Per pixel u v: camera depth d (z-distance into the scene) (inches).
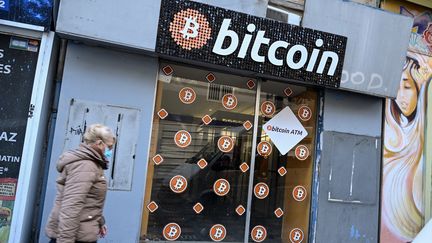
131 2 166.4
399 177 225.5
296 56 191.3
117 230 171.5
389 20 205.5
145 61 181.3
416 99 234.5
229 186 199.8
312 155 215.3
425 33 241.3
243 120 204.1
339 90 215.3
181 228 190.2
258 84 206.7
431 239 128.6
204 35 176.4
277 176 208.7
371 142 219.3
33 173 161.6
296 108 214.8
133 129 177.0
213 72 199.6
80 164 113.3
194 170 194.1
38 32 161.9
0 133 158.1
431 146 235.1
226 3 184.2
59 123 167.5
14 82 160.9
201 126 196.2
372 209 215.8
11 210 156.6
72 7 159.8
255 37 183.0
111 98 175.0
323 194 207.0
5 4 154.5
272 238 205.8
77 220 109.3
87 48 173.3
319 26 199.2
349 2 201.6
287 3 203.8
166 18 170.7
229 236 198.1
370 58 205.0
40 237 161.8
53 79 176.6
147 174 184.9
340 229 208.4
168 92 190.7
